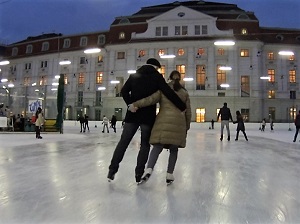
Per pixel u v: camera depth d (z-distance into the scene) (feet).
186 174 15.03
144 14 145.07
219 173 15.55
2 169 15.78
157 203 9.55
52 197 10.08
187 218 8.20
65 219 7.95
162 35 133.59
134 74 12.57
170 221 7.94
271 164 19.33
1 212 8.48
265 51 134.10
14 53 169.58
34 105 61.41
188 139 47.44
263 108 130.93
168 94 11.79
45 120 62.44
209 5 143.13
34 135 48.70
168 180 12.30
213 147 31.94
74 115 146.82
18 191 10.90
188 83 129.80
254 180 13.80
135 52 135.95
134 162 19.02
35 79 159.53
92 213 8.45
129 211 8.68
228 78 128.06
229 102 127.54
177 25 132.67
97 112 143.33
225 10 139.85
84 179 13.23
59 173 14.71
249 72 128.47
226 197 10.53
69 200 9.73
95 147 30.01
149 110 12.23
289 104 131.44
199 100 128.67
